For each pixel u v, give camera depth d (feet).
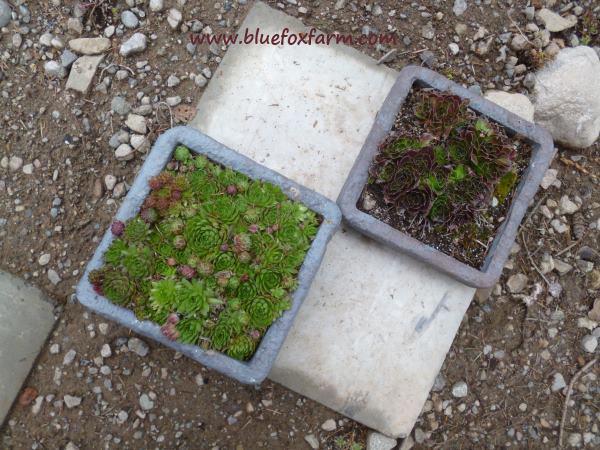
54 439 2.32
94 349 2.35
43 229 2.38
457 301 2.44
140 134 2.42
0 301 2.31
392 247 2.27
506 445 2.53
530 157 2.29
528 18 2.63
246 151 2.40
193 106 2.45
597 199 2.64
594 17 2.66
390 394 2.41
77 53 2.43
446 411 2.51
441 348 2.44
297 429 2.43
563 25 2.64
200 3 2.49
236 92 2.42
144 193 2.01
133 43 2.42
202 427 2.39
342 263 2.39
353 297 2.40
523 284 2.56
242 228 2.00
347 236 2.40
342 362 2.39
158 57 2.46
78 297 1.97
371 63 2.48
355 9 2.55
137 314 1.95
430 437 2.50
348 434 2.45
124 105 2.42
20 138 2.40
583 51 2.59
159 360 2.38
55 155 2.40
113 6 2.46
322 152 2.41
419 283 2.42
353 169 2.20
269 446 2.41
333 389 2.39
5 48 2.42
